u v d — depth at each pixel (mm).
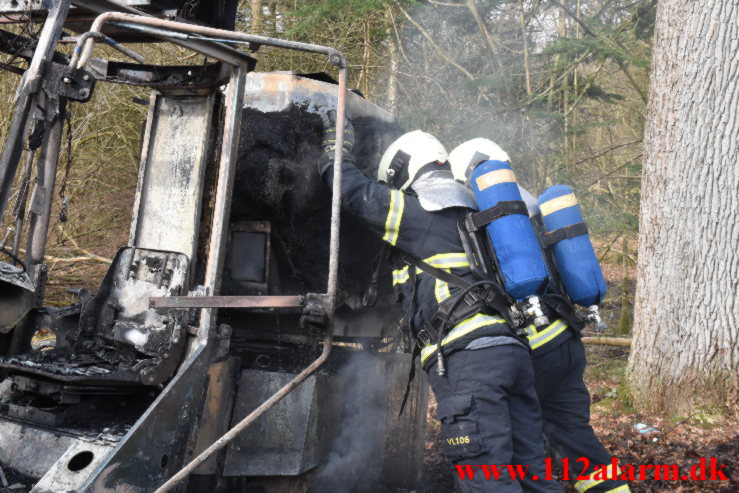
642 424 4559
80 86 2256
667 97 4770
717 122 4531
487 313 2611
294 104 3086
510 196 2641
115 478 2104
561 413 3047
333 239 2555
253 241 3092
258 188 3051
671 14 4781
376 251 3264
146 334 2604
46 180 2719
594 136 9594
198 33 2432
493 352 2543
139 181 2988
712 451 4074
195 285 2852
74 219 9250
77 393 2365
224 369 2605
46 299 8438
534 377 2838
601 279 2922
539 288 2604
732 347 4527
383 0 7465
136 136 9562
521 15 7930
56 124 2709
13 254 2686
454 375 2568
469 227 2662
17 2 2486
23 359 2588
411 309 2783
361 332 3574
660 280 4789
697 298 4617
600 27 7805
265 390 2707
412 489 3447
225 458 2598
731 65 4516
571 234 2906
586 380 5969
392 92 8766
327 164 2865
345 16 9125
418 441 3477
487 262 2646
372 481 3381
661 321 4770
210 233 2902
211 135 2910
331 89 3146
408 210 2697
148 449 2225
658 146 4832
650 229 4879
